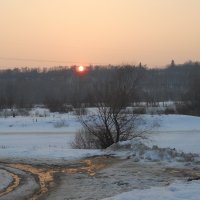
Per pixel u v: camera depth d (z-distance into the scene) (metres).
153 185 15.65
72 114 84.62
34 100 165.50
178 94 154.38
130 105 36.44
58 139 49.25
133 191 13.28
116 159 22.31
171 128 66.75
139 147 23.75
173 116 78.12
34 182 17.36
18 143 44.62
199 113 93.06
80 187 15.97
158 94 149.25
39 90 174.00
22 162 22.70
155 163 20.59
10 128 71.50
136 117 36.16
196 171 18.33
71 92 138.50
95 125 33.66
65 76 184.00
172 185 13.88
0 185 16.78
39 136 54.38
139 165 20.20
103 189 15.42
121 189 15.27
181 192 12.45
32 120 78.19
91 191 15.20
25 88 174.62
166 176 17.34
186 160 20.80
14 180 17.91
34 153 25.53
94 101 35.44
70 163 21.88
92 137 34.00
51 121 75.44
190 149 35.75
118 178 17.27
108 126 33.28
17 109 109.19
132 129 34.31
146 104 95.00
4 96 141.75
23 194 15.25
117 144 25.11
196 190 12.66
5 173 19.47
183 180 16.08
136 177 17.28
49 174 19.09
